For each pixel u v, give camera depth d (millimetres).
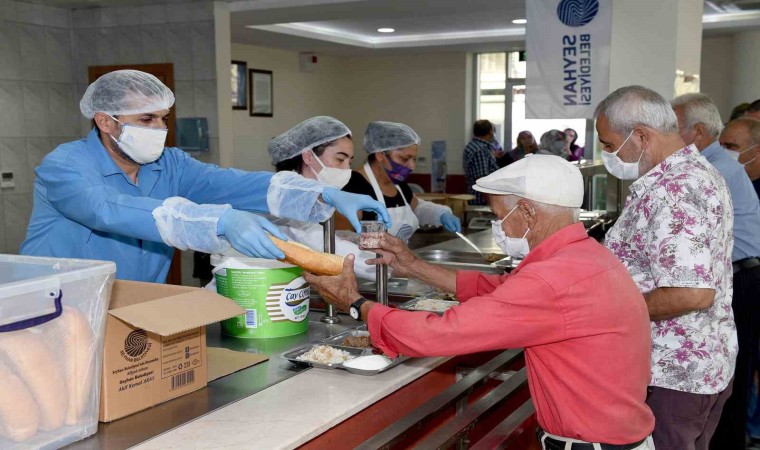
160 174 2125
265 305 1989
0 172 5164
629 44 4281
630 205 1981
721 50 8539
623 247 1997
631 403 1461
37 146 5457
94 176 1766
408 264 1959
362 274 2459
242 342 1977
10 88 5215
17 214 5309
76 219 1738
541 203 1501
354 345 1915
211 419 1428
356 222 1916
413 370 1764
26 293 1187
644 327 1488
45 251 1922
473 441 2293
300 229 2455
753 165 3514
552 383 1477
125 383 1427
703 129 2850
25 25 5316
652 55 4230
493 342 1399
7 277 1459
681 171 1878
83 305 1302
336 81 10125
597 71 4270
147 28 5555
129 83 1841
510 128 9711
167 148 2203
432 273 1946
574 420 1466
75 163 1777
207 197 2207
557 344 1442
